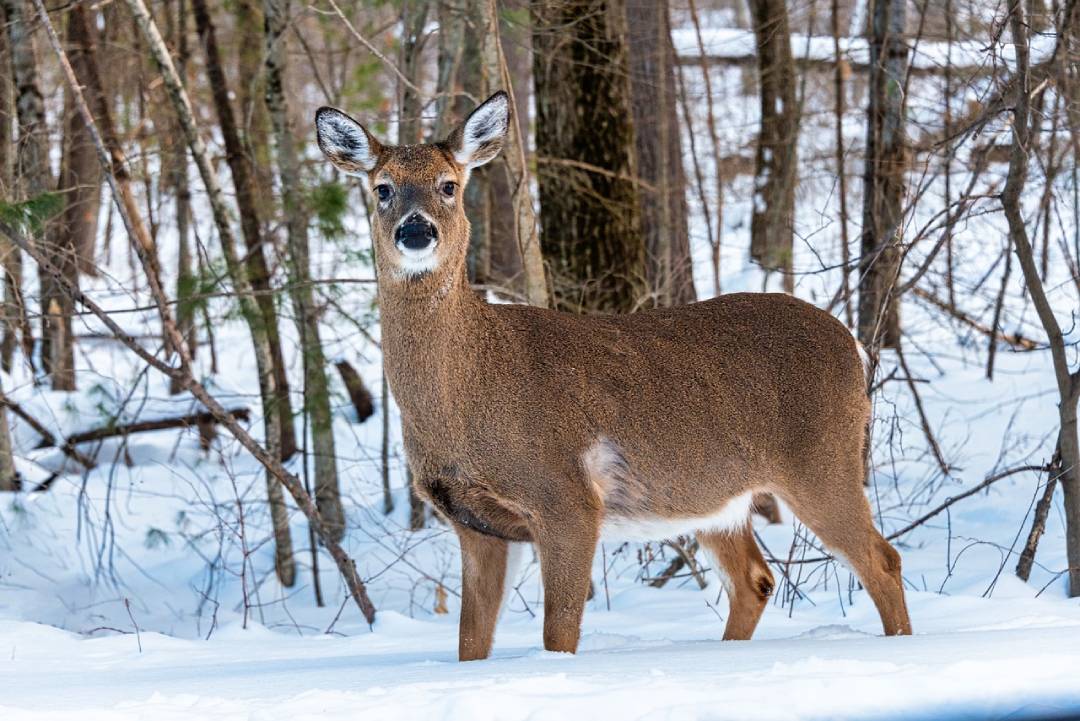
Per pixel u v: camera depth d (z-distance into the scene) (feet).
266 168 57.21
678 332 28.68
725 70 93.15
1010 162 33.58
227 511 48.06
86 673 28.02
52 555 48.08
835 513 28.78
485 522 27.25
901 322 62.18
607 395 27.12
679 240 57.77
